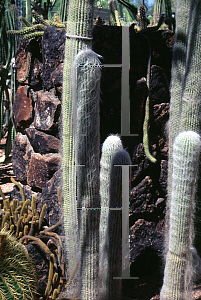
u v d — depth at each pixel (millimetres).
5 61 7332
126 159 3535
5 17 6898
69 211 3678
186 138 3330
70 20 3447
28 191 4598
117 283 3678
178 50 4020
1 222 3928
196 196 3996
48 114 4301
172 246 3410
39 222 3900
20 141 4762
